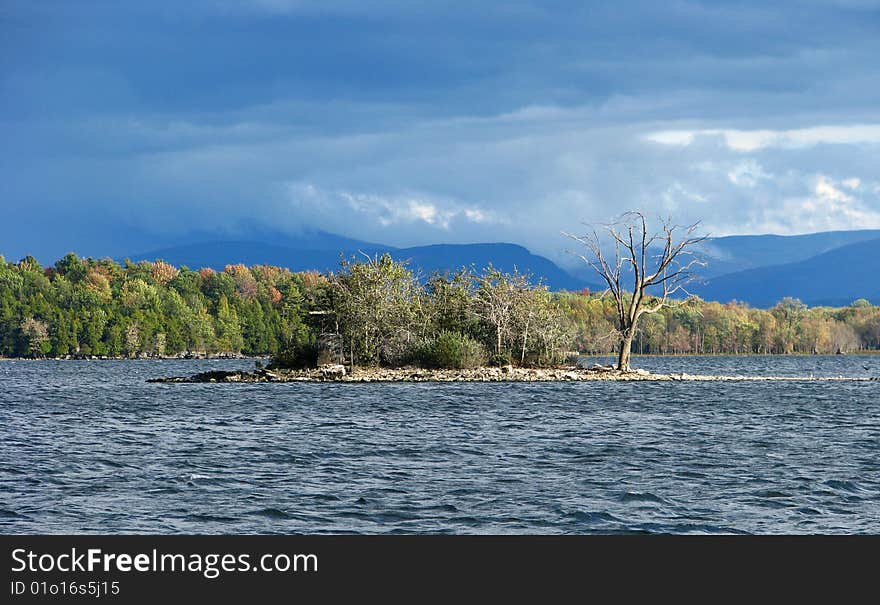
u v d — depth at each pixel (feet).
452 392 275.59
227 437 168.35
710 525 99.91
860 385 334.24
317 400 249.75
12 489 116.26
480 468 132.67
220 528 98.43
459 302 347.97
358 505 107.65
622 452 148.97
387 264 336.70
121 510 105.29
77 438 167.84
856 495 113.80
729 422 197.57
